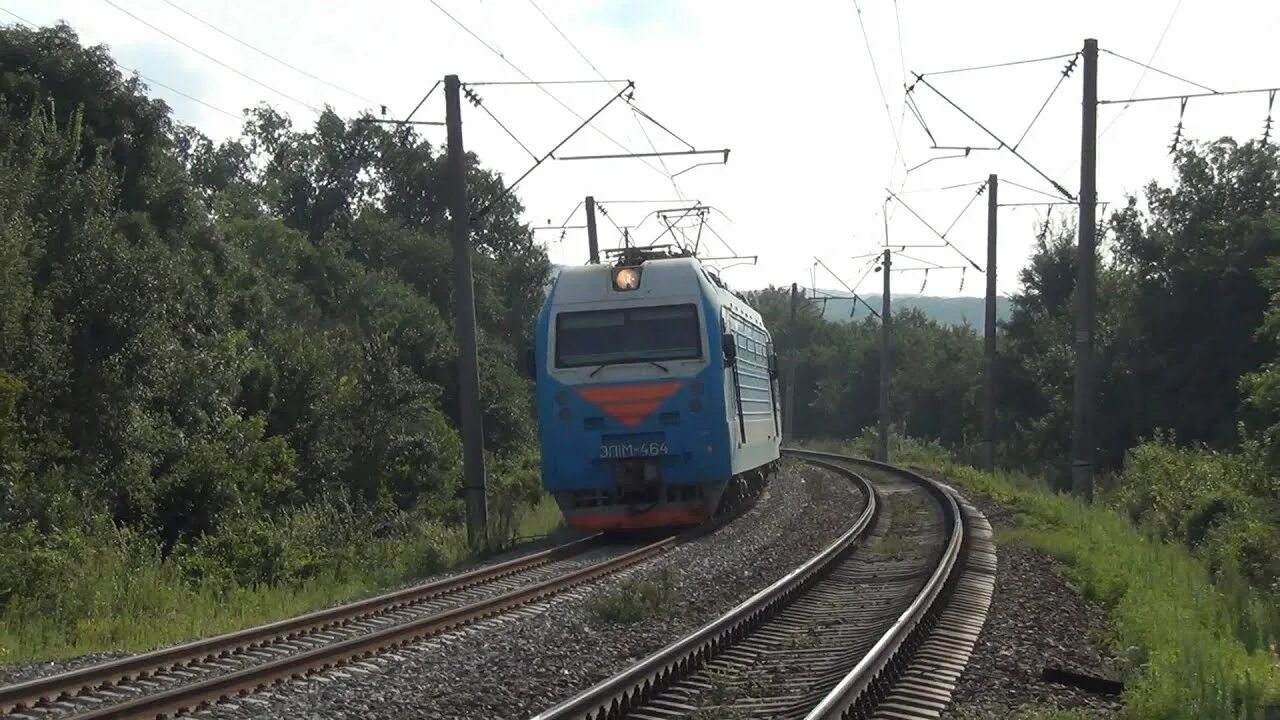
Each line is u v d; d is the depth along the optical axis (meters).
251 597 21.19
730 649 14.68
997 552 24.42
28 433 23.88
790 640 15.52
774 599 17.70
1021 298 73.56
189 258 33.94
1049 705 11.87
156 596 20.03
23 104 31.95
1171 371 51.00
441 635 15.45
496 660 13.79
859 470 56.41
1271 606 18.20
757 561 23.48
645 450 26.41
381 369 37.69
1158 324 52.34
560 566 23.41
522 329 67.50
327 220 76.81
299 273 51.94
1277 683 12.36
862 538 27.72
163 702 11.14
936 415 92.25
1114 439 54.12
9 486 21.81
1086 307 34.44
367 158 77.31
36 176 26.75
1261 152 53.00
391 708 11.55
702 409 26.47
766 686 12.57
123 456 26.11
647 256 29.33
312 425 34.09
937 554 23.53
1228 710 11.34
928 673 12.94
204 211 38.12
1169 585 19.62
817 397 115.25
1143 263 54.59
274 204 67.25
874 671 12.19
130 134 34.38
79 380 25.56
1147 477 37.38
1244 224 51.16
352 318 48.00
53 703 11.62
